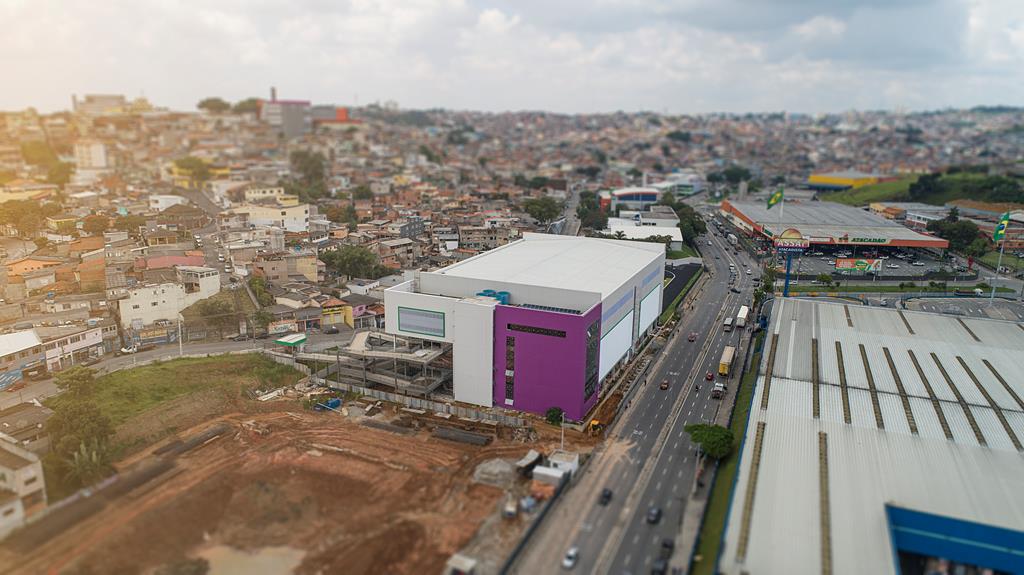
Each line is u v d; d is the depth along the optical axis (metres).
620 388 137.62
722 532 83.06
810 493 89.88
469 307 124.62
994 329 158.62
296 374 146.88
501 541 86.94
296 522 91.44
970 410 115.19
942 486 92.00
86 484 98.25
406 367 136.38
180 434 118.25
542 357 121.12
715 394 133.88
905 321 164.12
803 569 76.06
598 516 93.00
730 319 183.00
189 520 91.56
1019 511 86.69
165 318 163.62
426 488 100.00
